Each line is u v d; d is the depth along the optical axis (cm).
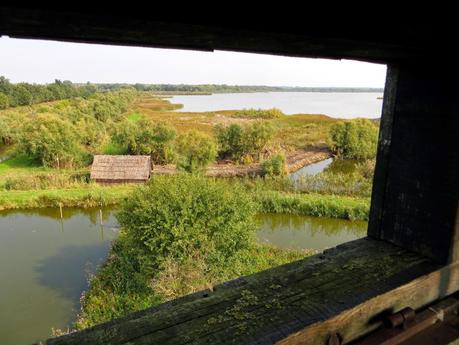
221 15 77
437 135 134
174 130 2384
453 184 131
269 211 1455
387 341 116
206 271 784
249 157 2350
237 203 879
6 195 1570
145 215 800
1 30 78
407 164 146
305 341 104
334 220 1386
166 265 768
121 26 76
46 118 2269
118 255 956
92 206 1531
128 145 2394
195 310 110
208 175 1989
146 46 94
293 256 1016
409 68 141
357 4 93
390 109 151
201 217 819
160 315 107
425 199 141
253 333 102
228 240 830
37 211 1485
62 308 842
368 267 135
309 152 2661
